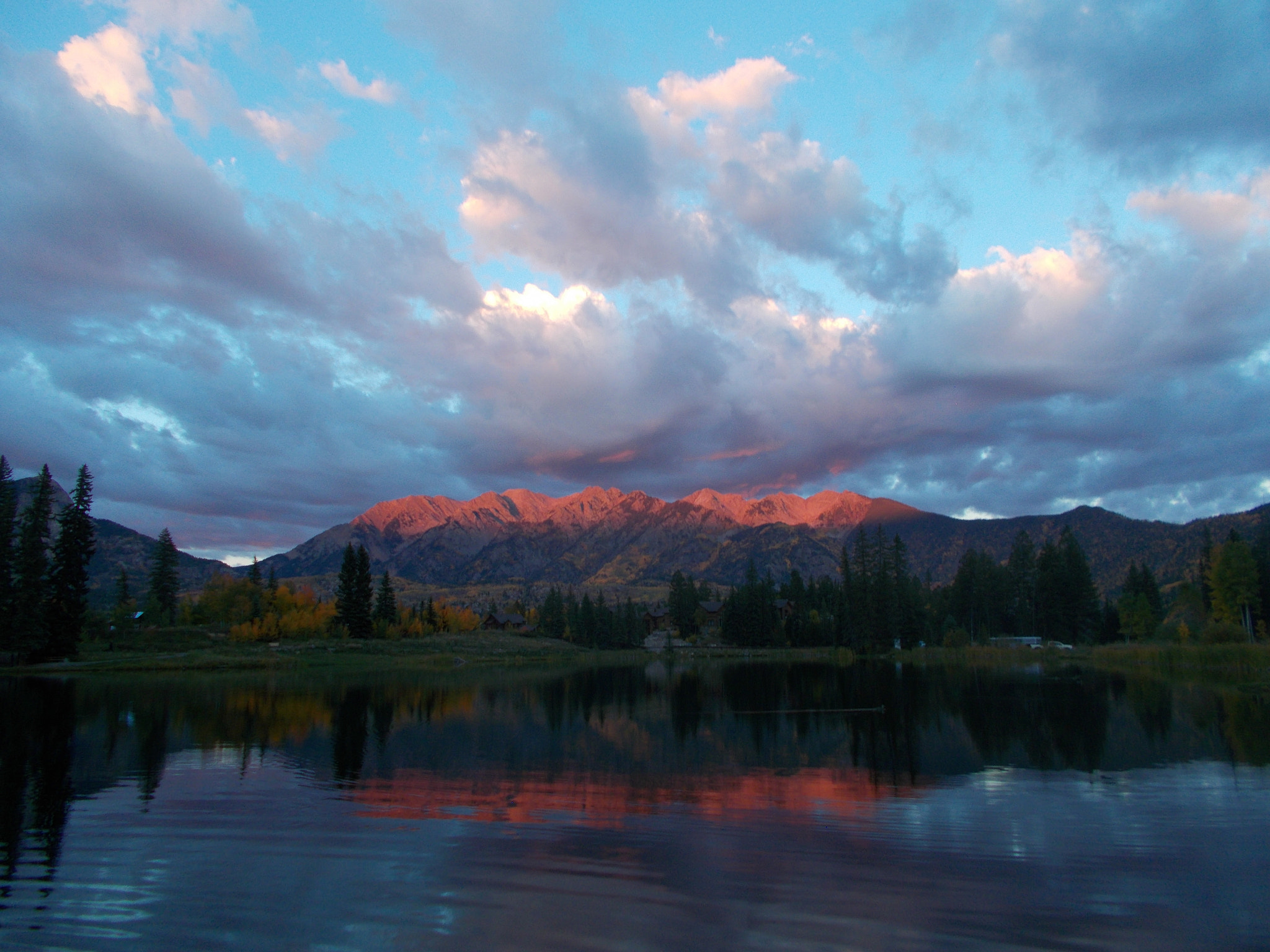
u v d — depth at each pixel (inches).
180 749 1325.0
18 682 2765.7
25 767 1153.4
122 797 951.6
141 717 1770.4
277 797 956.6
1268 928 550.9
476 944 512.7
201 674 3294.8
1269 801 930.7
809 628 6697.8
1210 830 800.9
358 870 669.9
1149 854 719.7
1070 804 922.1
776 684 2901.1
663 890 618.8
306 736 1494.8
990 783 1043.9
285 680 3097.9
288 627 4975.4
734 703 2151.8
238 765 1181.7
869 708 1964.8
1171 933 542.0
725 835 782.5
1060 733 1486.2
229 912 569.9
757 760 1240.8
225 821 837.8
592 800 946.1
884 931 540.7
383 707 2071.9
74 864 684.7
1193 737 1402.6
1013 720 1675.7
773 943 517.7
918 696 2223.2
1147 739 1393.9
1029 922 559.2
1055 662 3690.9
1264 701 1887.3
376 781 1061.1
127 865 682.8
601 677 3553.2
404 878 645.9
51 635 3540.8
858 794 982.4
